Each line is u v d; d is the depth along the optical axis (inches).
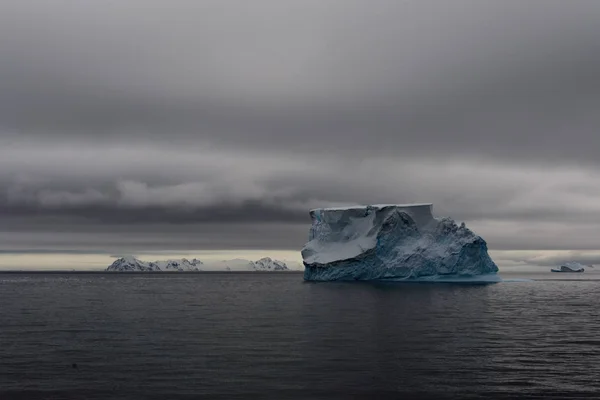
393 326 2755.9
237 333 2539.4
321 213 6338.6
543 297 4773.6
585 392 1552.7
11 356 2014.0
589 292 5551.2
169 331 2620.6
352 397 1519.4
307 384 1633.9
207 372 1764.3
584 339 2348.7
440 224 5974.4
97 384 1637.6
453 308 3663.9
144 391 1568.7
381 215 5940.0
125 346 2207.2
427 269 5831.7
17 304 4335.6
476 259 5979.3
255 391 1566.2
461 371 1771.7
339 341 2303.2
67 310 3774.6
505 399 1501.0
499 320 2994.6
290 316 3240.7
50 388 1599.4
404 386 1614.2
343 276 5989.2
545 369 1795.0
